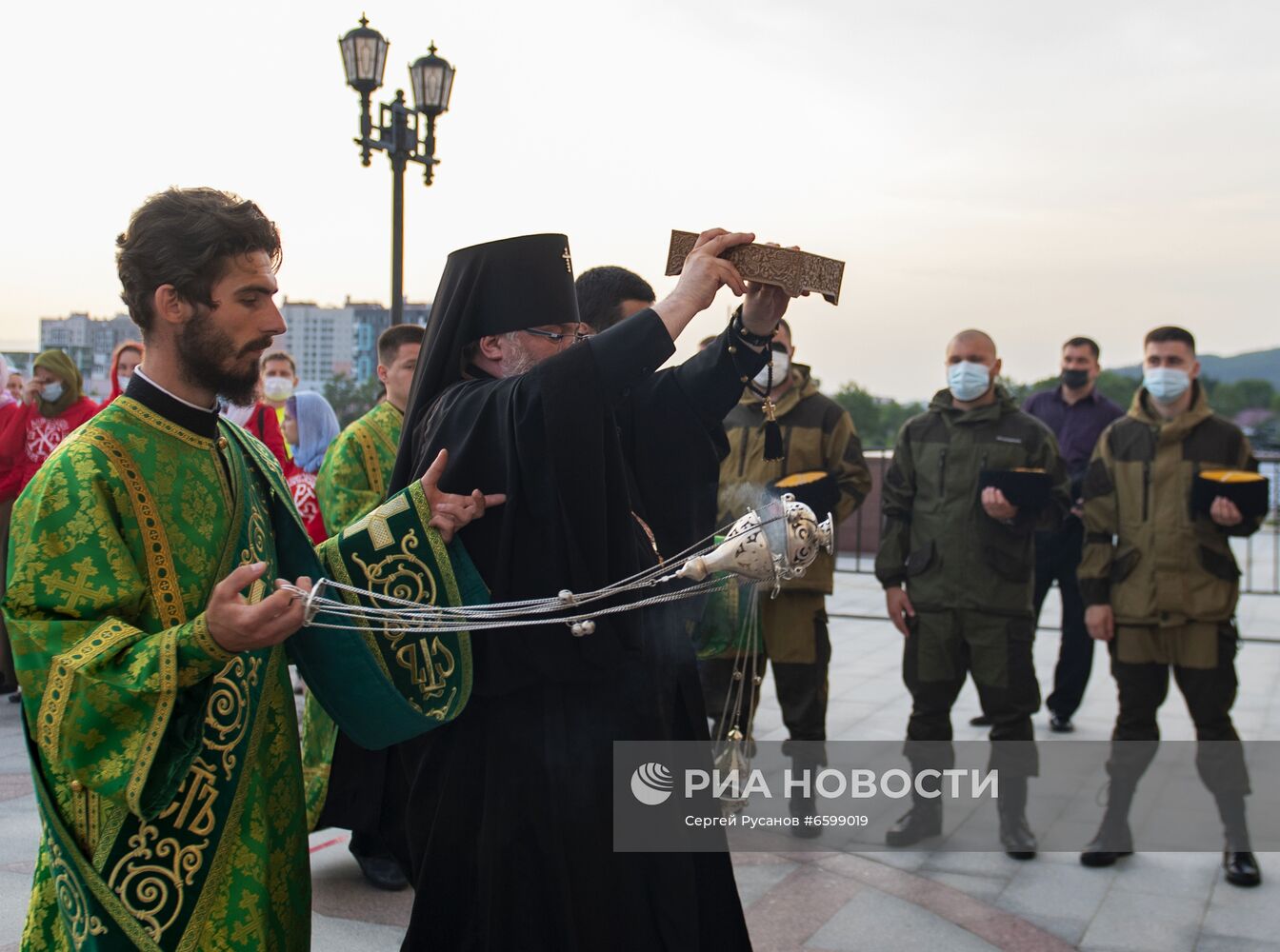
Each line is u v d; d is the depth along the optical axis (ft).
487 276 7.14
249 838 6.02
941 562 14.26
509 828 6.53
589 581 6.34
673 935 6.70
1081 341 21.98
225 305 5.90
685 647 7.36
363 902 11.78
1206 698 13.24
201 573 5.98
